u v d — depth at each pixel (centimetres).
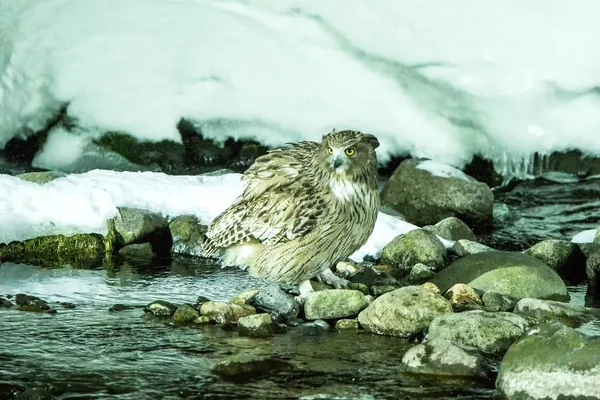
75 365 891
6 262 1259
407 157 1681
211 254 1156
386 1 1712
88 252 1308
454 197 1491
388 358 924
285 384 853
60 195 1332
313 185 1080
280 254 1099
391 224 1362
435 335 952
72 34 1714
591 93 1684
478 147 1686
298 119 1678
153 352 930
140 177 1423
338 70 1695
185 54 1697
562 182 1686
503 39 1683
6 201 1305
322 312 1045
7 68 1691
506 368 834
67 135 1669
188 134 1681
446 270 1173
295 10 1741
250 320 998
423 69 1700
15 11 1745
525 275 1133
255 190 1123
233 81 1686
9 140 1686
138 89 1673
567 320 1015
